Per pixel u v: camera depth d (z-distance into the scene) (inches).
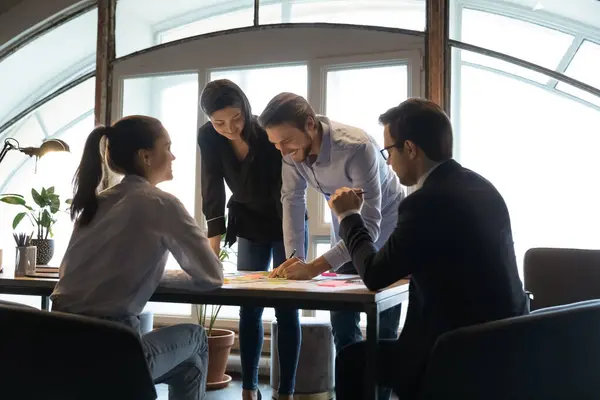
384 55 132.4
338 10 138.3
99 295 58.0
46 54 163.2
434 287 51.3
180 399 69.3
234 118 81.4
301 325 109.6
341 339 87.6
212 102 80.2
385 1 134.9
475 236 50.5
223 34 143.8
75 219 60.8
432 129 55.0
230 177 91.1
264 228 92.0
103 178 63.4
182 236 59.2
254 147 86.4
